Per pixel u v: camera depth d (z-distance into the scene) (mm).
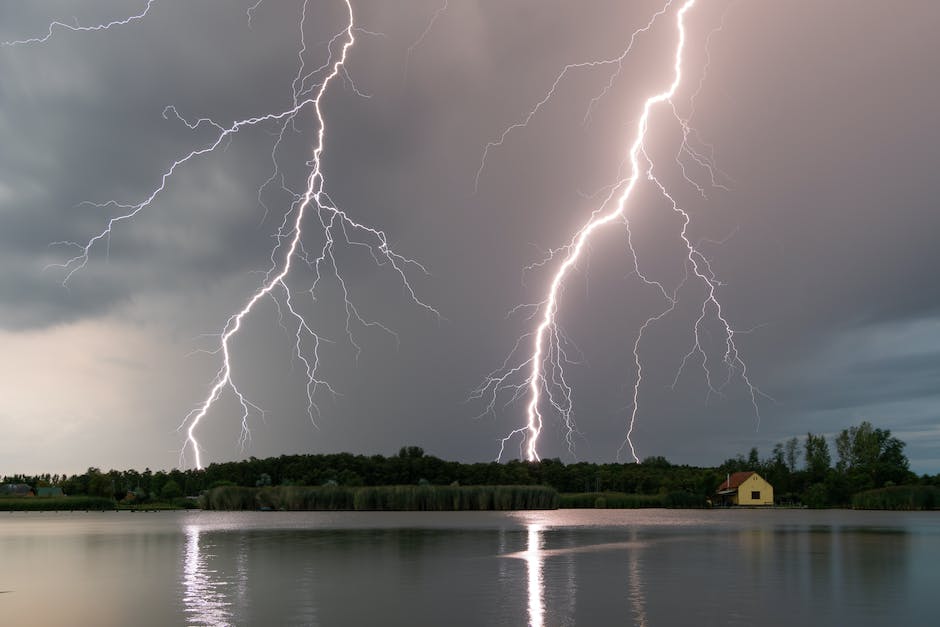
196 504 102562
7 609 16594
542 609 16188
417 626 14383
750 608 16312
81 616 15703
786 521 55969
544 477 105062
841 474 101125
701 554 28484
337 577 21719
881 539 36344
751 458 114250
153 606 16844
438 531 43406
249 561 26281
